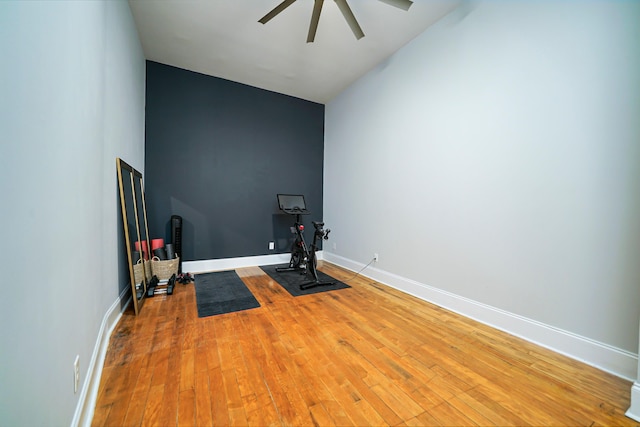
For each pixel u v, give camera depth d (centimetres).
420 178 307
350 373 164
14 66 67
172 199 390
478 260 247
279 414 131
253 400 140
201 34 307
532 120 210
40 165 82
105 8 183
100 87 170
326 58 358
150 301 280
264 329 221
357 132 420
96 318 160
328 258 505
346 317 248
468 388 153
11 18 66
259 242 460
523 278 215
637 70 162
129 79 266
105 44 183
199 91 406
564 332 191
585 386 156
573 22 188
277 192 475
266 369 167
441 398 145
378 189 374
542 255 204
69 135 111
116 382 151
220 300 286
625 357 164
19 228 68
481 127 244
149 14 274
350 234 439
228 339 203
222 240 429
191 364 170
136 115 305
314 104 511
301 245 416
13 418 62
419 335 215
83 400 120
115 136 216
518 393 150
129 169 261
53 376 87
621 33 167
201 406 135
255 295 304
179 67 388
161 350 186
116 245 226
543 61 203
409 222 322
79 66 126
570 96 189
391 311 264
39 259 79
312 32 256
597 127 178
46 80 88
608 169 173
